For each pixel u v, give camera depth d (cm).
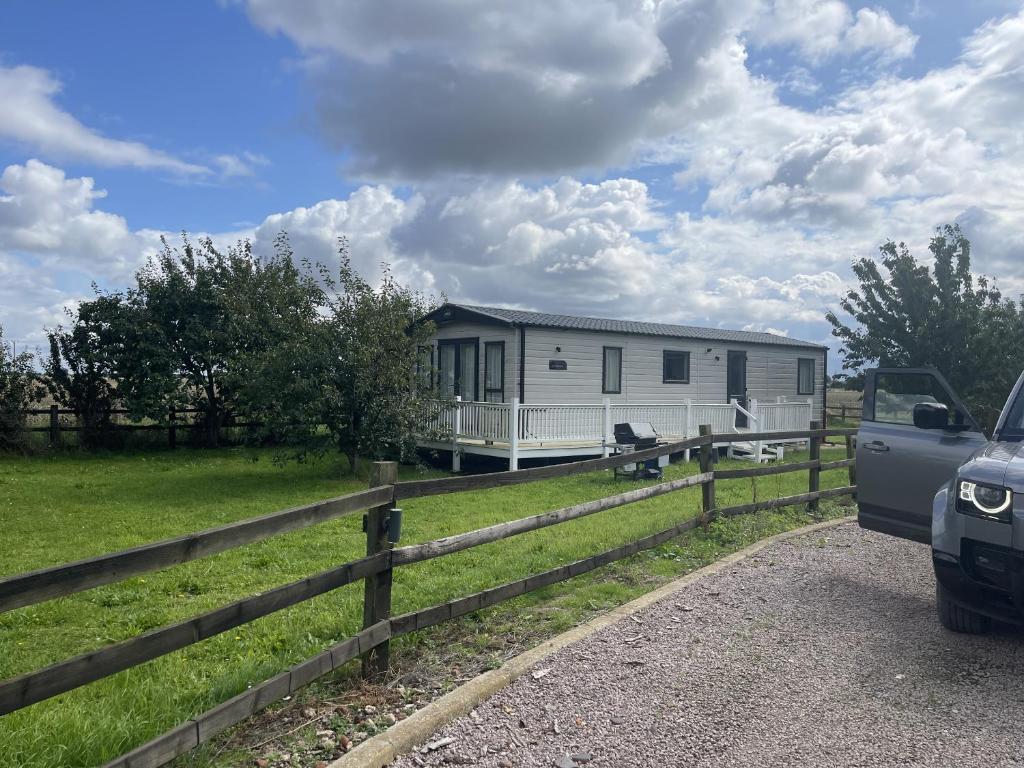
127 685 379
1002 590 399
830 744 317
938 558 431
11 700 217
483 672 387
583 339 1714
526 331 1616
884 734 326
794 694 366
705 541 705
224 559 712
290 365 1345
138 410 1794
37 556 748
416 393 1421
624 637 441
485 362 1695
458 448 1532
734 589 547
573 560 643
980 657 419
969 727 333
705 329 2206
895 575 596
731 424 1836
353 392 1343
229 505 1073
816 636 451
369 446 1381
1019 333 1744
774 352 2177
